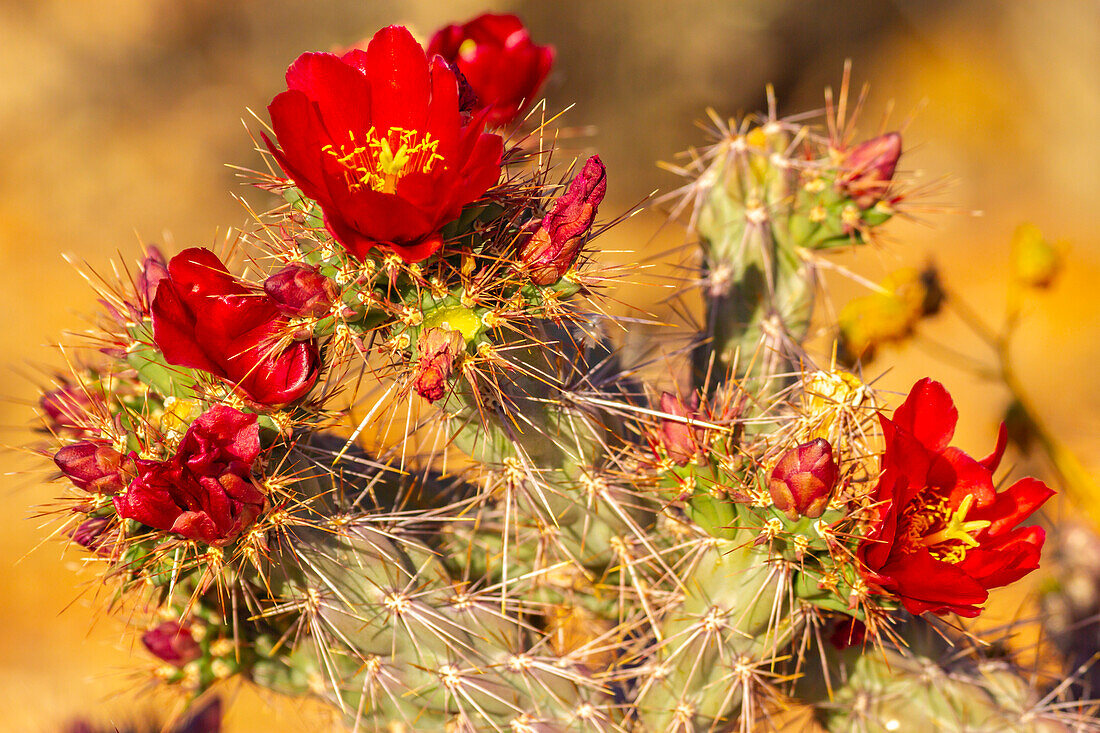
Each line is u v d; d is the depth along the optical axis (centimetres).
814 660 51
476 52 54
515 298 47
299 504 48
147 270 49
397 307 47
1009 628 54
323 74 47
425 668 49
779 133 56
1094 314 173
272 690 51
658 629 51
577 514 51
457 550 52
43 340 179
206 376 48
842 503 47
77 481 47
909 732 50
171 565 47
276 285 46
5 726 118
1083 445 105
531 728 49
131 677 52
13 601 140
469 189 46
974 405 153
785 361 55
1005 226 197
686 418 49
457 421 50
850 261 171
